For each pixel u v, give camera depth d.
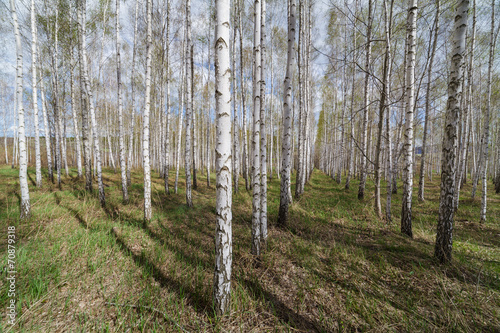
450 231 3.57
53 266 3.19
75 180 11.62
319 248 4.31
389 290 2.97
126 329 2.26
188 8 7.51
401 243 4.52
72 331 2.20
